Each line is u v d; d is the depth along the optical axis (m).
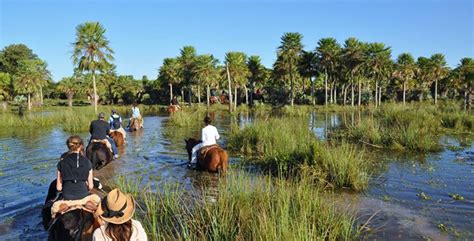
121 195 3.79
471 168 12.09
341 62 62.69
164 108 59.03
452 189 9.75
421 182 10.43
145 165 12.70
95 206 5.75
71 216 5.44
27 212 8.13
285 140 13.73
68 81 73.69
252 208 6.84
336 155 10.56
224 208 6.79
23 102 67.94
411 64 69.00
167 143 18.03
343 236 6.45
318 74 65.62
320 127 25.19
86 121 25.88
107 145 12.08
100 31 39.41
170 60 69.62
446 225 7.28
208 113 44.84
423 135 16.11
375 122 20.28
